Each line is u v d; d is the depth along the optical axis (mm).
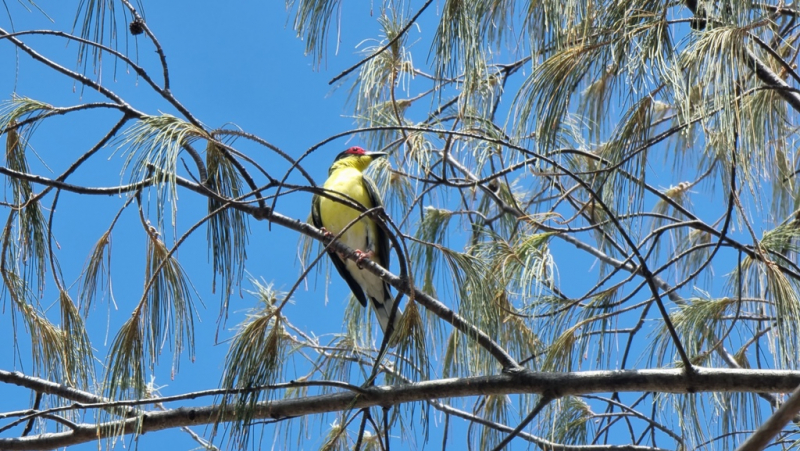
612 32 5504
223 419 6051
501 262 6949
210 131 6332
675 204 7266
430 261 8289
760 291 7027
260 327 5969
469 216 9055
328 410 6852
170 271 6230
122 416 6387
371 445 7961
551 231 6723
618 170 5637
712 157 9156
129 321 6000
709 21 5473
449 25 5848
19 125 6387
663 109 9445
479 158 7371
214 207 6473
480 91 6508
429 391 6629
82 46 5977
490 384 6609
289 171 6008
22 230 6578
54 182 6406
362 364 7844
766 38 6430
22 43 6586
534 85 5637
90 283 6156
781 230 6602
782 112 7492
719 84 5051
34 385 7098
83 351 6770
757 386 6016
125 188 6391
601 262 8883
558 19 5691
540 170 6539
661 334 6855
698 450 6508
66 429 7406
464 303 6625
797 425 5781
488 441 7730
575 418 7586
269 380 5949
